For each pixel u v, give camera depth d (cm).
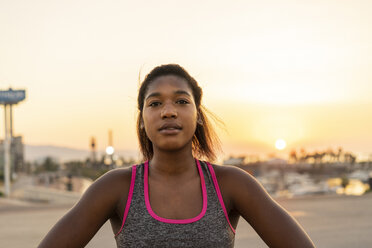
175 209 119
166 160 123
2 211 1191
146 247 115
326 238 781
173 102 123
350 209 1166
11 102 2806
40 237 825
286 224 121
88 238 120
